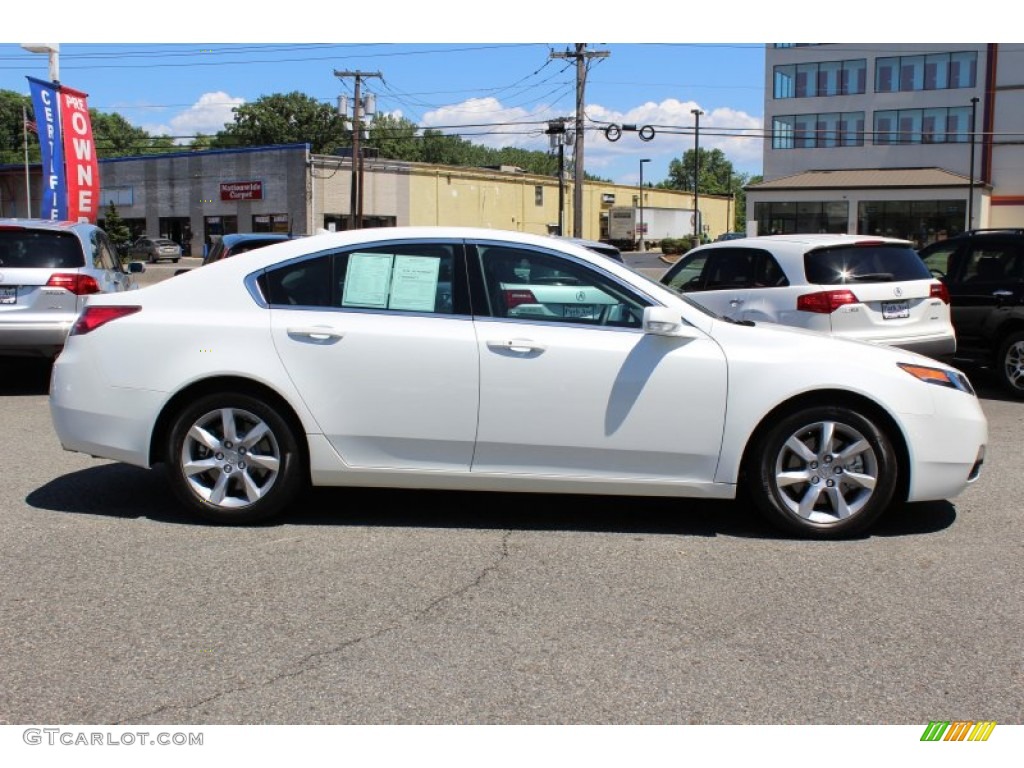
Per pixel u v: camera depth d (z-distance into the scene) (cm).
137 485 619
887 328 838
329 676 361
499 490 522
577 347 505
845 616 419
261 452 527
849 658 379
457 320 513
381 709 338
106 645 385
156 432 530
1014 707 344
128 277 1184
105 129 11156
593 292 518
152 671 364
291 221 5731
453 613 418
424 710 338
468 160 12675
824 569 477
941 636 400
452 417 509
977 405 532
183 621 408
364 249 526
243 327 517
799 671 368
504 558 488
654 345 508
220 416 524
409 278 521
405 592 441
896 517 568
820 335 537
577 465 513
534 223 7069
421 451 515
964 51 5931
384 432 513
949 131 6041
